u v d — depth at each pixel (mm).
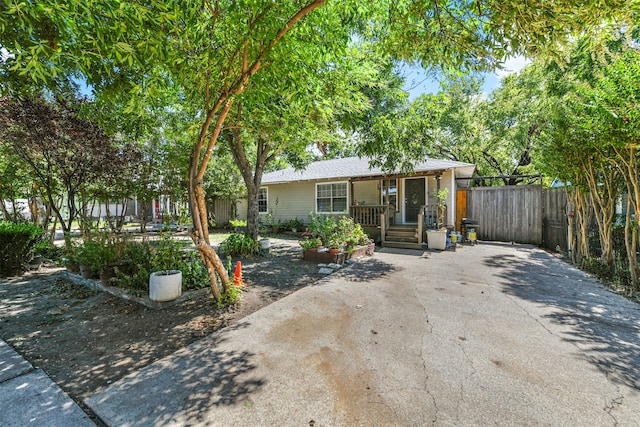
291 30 3838
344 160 15227
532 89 12211
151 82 3256
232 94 3750
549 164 6629
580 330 3207
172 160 12219
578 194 6559
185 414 1937
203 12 3256
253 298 4426
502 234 10812
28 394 2160
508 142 14977
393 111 8773
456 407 1984
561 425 1813
